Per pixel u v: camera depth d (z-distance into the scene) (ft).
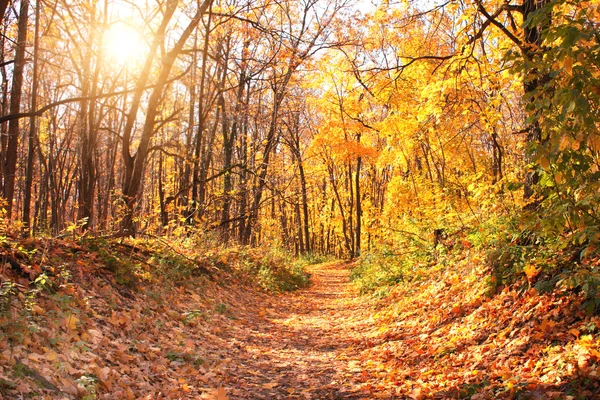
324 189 157.07
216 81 61.98
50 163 71.61
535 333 16.65
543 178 16.61
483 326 20.68
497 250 24.34
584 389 12.53
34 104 39.27
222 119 66.44
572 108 12.20
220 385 18.58
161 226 46.19
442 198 42.68
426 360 20.44
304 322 37.06
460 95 33.83
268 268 58.59
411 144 54.70
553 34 12.88
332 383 19.31
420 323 27.20
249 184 68.08
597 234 14.19
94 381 14.39
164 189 84.43
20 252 20.51
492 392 14.38
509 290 21.80
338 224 137.49
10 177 38.78
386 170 108.27
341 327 34.17
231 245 60.85
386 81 37.14
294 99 79.10
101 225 38.06
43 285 18.31
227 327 29.60
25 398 11.58
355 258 107.04
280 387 19.17
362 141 87.76
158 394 15.69
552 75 13.10
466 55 29.22
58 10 46.88
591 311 15.48
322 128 86.43
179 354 20.52
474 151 49.85
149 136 42.09
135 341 19.66
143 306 24.45
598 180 13.91
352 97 76.64
